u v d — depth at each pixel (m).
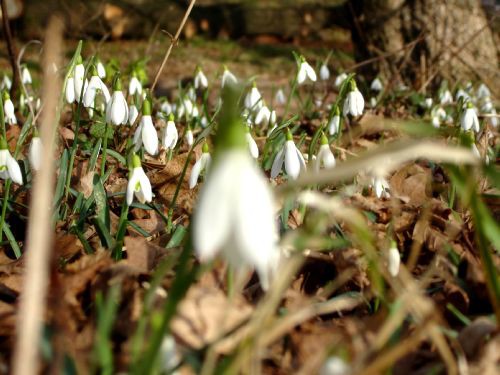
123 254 0.34
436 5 0.97
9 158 0.33
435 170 0.52
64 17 1.54
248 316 0.23
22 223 0.38
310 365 0.21
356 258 0.31
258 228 0.13
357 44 1.06
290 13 1.94
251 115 0.61
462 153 0.16
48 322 0.24
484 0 1.11
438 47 0.98
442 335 0.24
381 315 0.25
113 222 0.37
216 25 1.89
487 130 0.47
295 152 0.35
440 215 0.38
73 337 0.23
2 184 0.42
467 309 0.29
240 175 0.13
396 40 1.00
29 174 0.41
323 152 0.37
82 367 0.19
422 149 0.16
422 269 0.33
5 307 0.26
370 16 1.01
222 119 0.13
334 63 1.45
